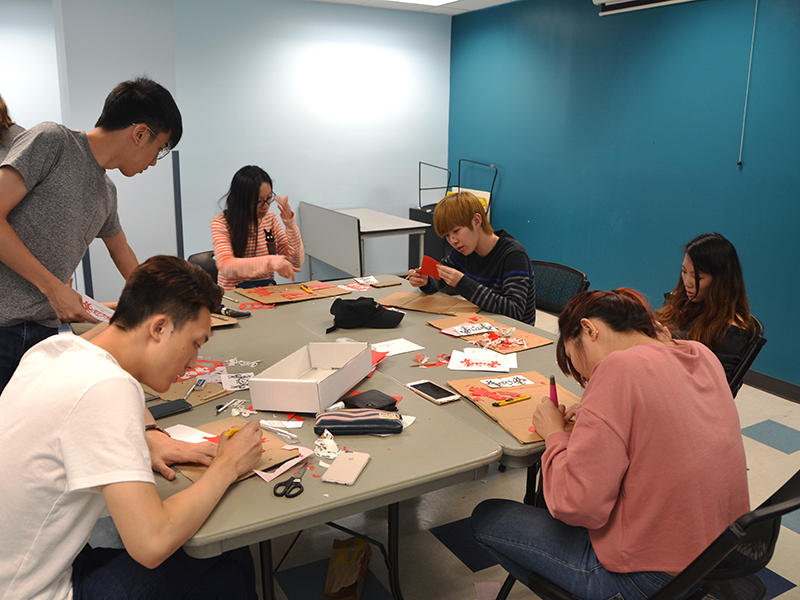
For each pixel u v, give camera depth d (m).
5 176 1.43
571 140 4.49
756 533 1.07
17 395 0.96
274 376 1.55
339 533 2.05
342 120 5.18
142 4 4.19
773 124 3.20
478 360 1.84
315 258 5.22
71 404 0.91
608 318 1.22
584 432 1.08
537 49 4.66
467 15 5.30
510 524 1.32
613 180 4.21
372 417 1.37
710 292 1.94
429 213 5.38
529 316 2.50
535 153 4.83
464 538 2.03
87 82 4.10
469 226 2.41
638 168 4.01
